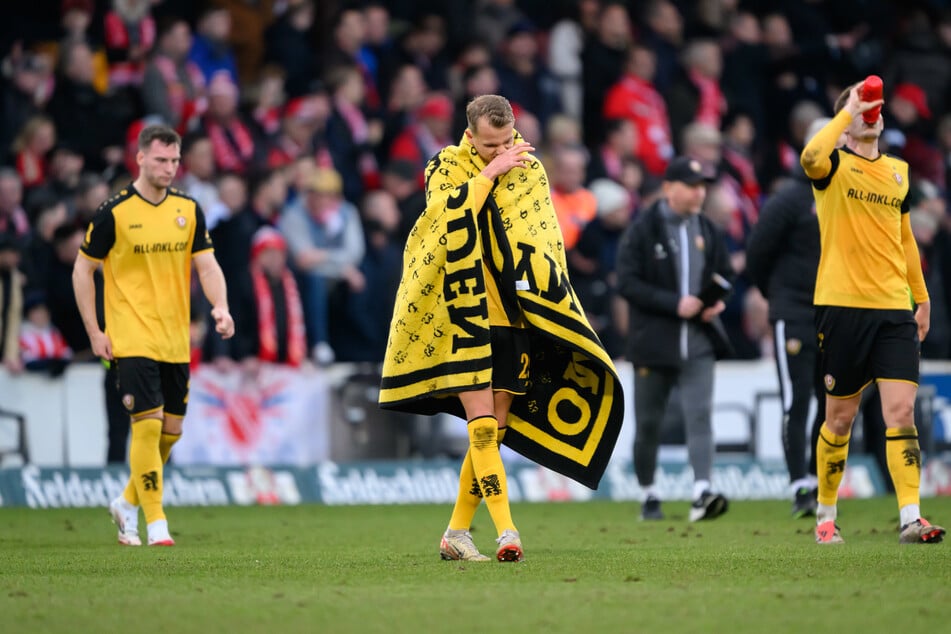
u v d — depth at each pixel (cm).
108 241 2747
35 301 4316
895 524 3188
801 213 3384
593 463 2277
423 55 5697
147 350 2747
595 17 6125
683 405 3519
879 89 2434
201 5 5544
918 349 2527
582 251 4972
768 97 6275
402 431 4556
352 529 3198
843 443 2578
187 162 4697
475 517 3528
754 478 4616
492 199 2192
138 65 5244
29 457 4138
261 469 4262
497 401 2233
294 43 5569
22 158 4762
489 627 1562
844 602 1725
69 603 1756
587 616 1628
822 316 2531
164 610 1694
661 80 6034
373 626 1573
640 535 2936
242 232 4512
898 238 2505
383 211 4938
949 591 1817
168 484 4141
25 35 5078
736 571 2078
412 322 2188
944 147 6412
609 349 4919
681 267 3509
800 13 6606
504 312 2200
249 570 2161
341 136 5244
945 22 6681
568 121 5459
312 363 4619
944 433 4791
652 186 5419
